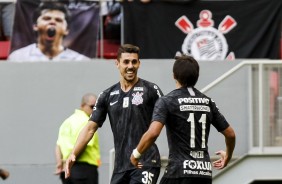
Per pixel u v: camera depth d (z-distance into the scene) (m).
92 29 36.41
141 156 21.20
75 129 30.66
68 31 36.38
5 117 35.88
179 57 20.30
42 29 36.34
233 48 36.12
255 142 31.16
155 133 19.41
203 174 19.58
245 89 32.38
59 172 30.73
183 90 19.94
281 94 31.16
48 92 35.94
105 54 37.09
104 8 36.78
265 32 35.97
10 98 35.91
